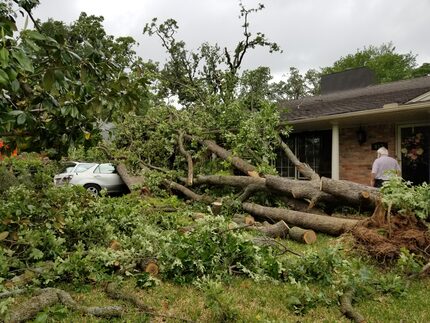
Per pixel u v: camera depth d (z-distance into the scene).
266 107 9.17
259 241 4.65
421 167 9.99
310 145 12.64
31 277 3.46
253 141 8.83
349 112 9.95
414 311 3.14
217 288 2.95
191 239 4.01
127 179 11.29
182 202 8.56
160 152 11.29
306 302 3.22
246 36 17.27
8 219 3.97
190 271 3.90
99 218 4.95
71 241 4.57
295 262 3.98
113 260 3.79
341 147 11.80
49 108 3.43
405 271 4.02
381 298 3.39
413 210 4.48
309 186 6.52
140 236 4.35
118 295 3.34
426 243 4.22
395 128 10.52
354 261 3.65
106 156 12.39
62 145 4.19
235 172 9.66
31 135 3.99
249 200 7.82
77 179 12.27
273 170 8.17
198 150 10.64
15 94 3.49
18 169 8.65
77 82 3.40
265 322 2.79
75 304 3.04
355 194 5.79
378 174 7.70
